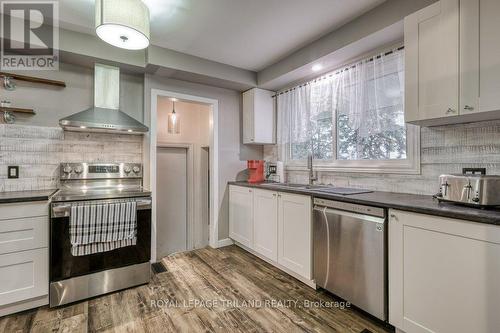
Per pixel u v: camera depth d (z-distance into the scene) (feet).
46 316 6.18
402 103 7.07
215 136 11.25
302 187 8.96
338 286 6.56
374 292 5.70
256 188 9.68
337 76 8.68
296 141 10.41
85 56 7.95
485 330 4.04
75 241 6.57
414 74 5.66
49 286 6.52
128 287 7.55
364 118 7.80
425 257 4.82
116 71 8.73
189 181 13.69
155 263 9.53
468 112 4.82
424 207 4.79
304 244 7.56
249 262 9.61
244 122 11.88
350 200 6.22
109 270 7.25
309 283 7.64
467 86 4.84
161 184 13.01
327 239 6.83
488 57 4.58
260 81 10.93
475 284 4.15
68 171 8.21
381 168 7.73
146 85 9.49
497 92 4.48
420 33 5.56
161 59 8.76
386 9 6.37
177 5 6.44
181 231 13.61
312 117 9.60
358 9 6.70
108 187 8.88
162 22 7.23
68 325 5.85
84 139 8.71
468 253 4.23
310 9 6.68
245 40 8.33
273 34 7.95
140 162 9.68
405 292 5.15
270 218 8.93
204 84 10.86
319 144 10.00
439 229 4.61
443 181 5.21
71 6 6.46
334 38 7.70
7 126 7.60
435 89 5.31
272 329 5.74
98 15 5.29
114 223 7.09
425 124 6.22
